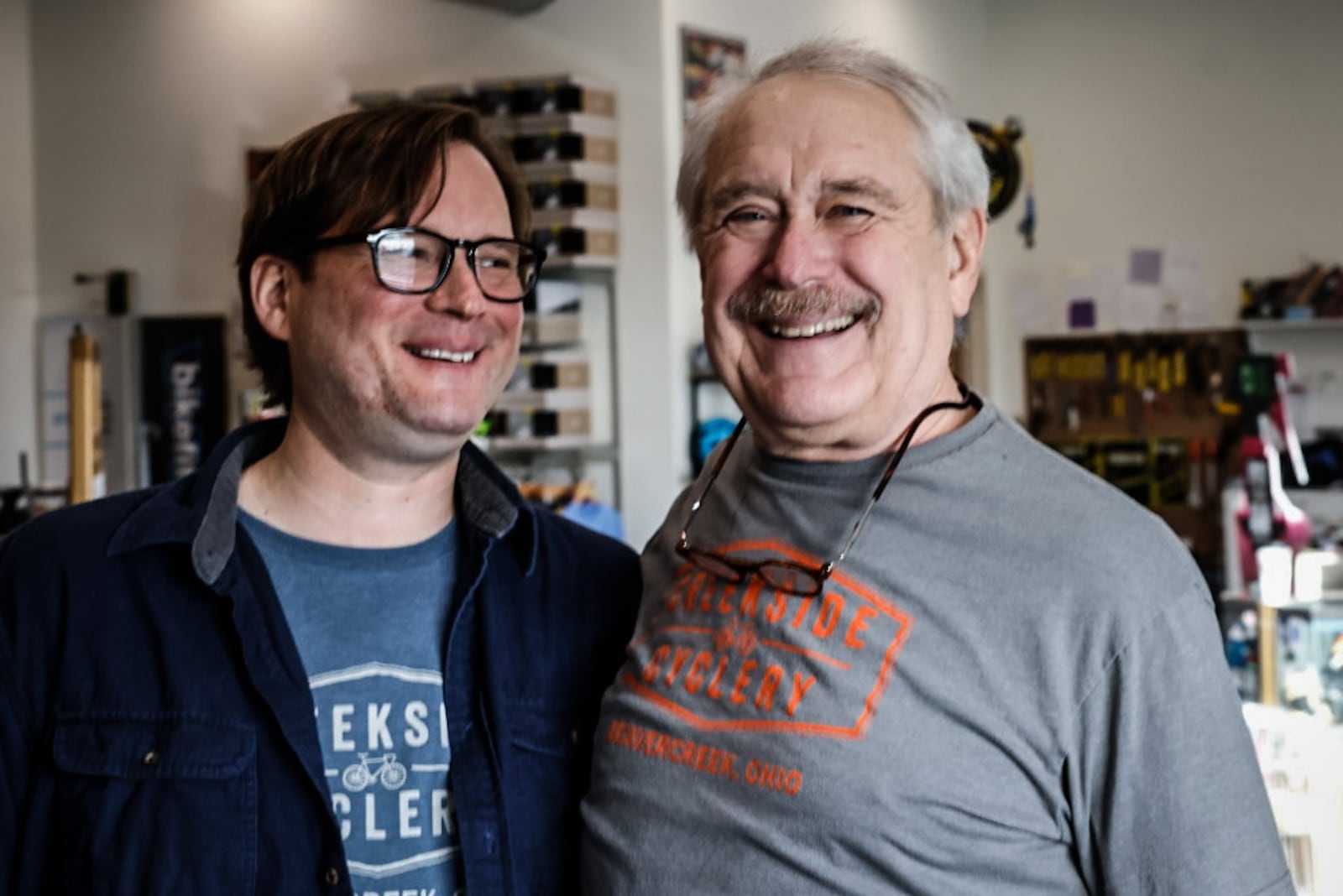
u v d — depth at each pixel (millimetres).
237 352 6680
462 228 1700
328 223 1661
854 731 1500
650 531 5820
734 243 1634
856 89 1611
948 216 1646
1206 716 1446
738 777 1547
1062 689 1469
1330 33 7793
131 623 1642
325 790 1603
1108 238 8352
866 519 1597
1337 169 7797
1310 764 3078
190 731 1604
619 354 5871
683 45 5824
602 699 1764
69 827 1592
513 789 1731
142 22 6730
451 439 1682
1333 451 7375
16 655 1625
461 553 1777
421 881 1640
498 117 5734
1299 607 3824
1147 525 1508
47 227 6953
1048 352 8500
